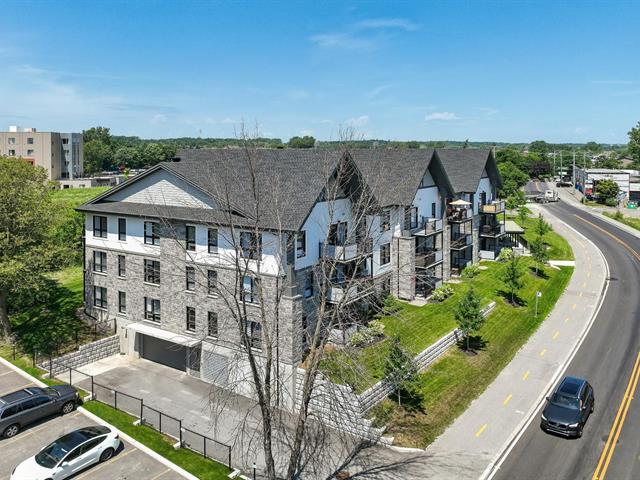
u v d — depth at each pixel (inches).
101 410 1144.2
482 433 1067.9
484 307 1691.7
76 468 906.7
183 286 1343.5
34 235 1403.8
